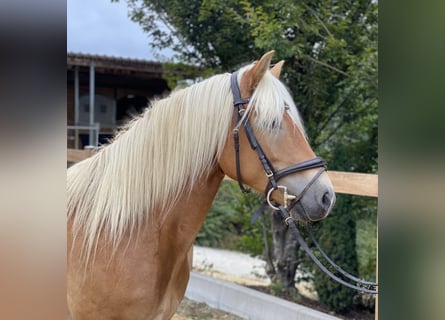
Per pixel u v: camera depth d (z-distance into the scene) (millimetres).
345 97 3633
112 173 1586
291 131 1485
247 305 3211
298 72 3662
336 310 3367
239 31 3730
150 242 1533
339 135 3719
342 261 3244
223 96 1532
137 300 1501
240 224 5863
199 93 1562
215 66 4148
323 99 3633
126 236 1528
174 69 4570
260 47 3389
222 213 5660
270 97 1471
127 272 1497
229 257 5449
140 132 1594
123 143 1623
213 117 1526
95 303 1539
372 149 3598
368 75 3201
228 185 4785
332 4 3389
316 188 1455
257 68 1485
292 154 1473
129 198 1540
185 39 4227
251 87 1517
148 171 1552
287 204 1485
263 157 1474
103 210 1556
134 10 4445
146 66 7855
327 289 3340
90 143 7762
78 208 1627
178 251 1603
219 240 5926
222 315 3289
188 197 1569
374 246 3549
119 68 7738
